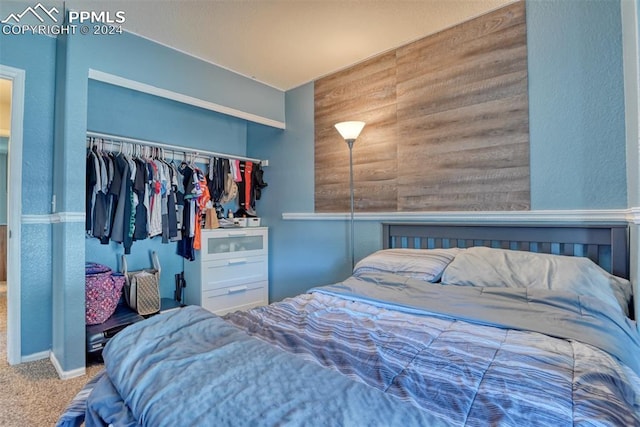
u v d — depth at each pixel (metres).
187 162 3.38
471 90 2.32
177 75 2.74
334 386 0.83
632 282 1.62
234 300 3.44
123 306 2.93
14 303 2.32
